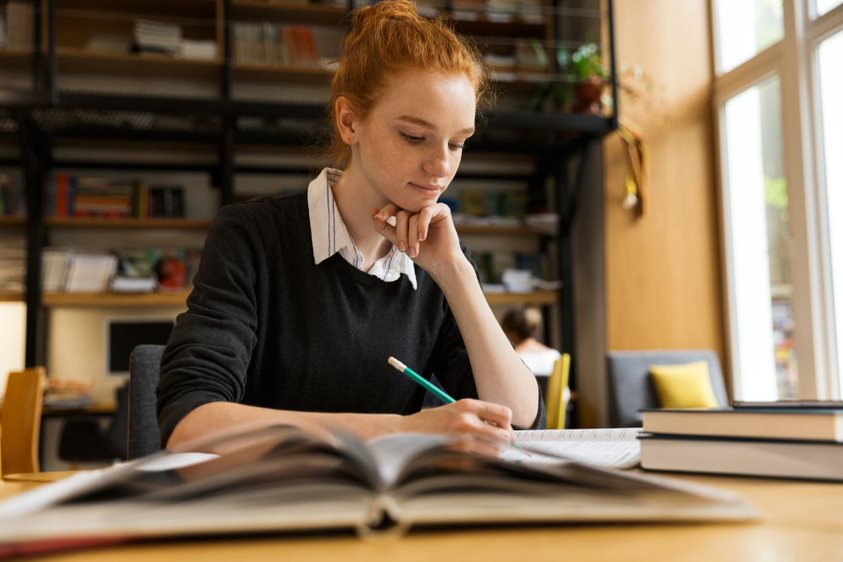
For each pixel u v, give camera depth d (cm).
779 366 452
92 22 436
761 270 465
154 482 53
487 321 116
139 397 137
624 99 495
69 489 50
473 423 72
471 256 136
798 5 428
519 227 497
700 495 50
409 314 127
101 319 466
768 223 459
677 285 490
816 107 423
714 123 502
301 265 118
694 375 434
